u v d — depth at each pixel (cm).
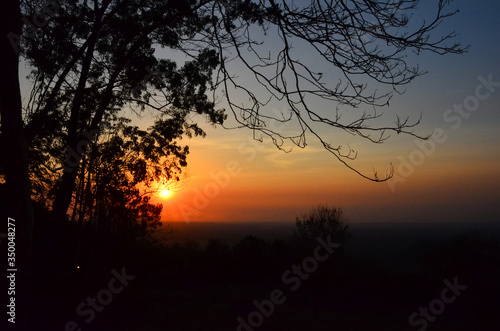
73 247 1889
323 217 2698
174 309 1806
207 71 1397
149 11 1257
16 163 541
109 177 1798
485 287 2623
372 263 3488
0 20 526
